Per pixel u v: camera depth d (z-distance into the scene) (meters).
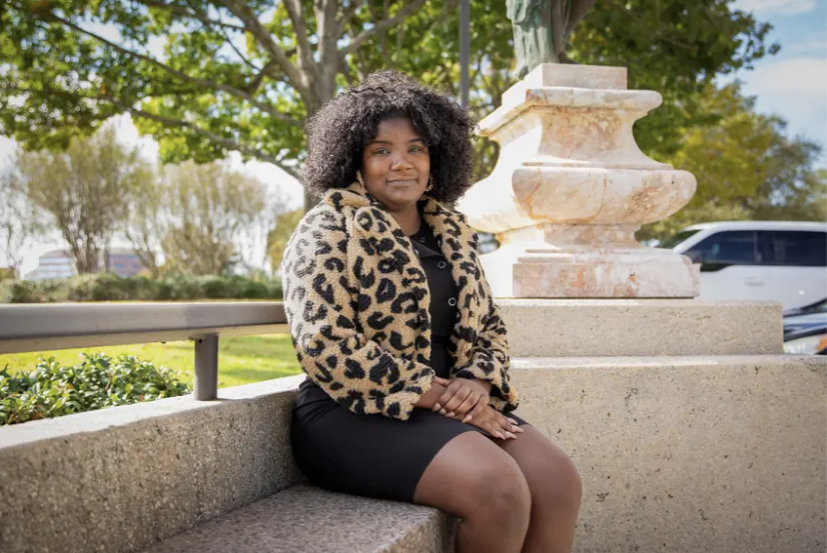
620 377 2.65
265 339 8.62
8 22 11.87
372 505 1.85
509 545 1.73
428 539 1.73
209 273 38.69
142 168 35.50
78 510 1.38
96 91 12.95
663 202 3.15
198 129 13.16
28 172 33.16
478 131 2.59
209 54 13.53
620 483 2.65
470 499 1.72
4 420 2.43
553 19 3.59
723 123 22.28
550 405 2.61
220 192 38.69
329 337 1.84
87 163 33.69
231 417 1.84
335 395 1.87
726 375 2.73
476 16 12.93
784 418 2.78
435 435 1.82
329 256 1.91
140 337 1.59
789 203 34.66
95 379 3.05
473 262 2.19
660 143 14.08
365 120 2.16
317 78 11.48
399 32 13.31
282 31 14.48
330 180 2.22
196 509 1.70
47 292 18.11
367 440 1.87
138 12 12.54
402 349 1.93
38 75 12.64
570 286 3.06
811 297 9.96
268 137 15.09
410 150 2.18
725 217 29.50
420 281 1.96
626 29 12.33
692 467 2.71
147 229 37.12
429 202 2.30
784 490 2.78
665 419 2.68
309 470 2.01
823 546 2.80
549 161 3.14
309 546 1.54
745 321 2.98
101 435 1.44
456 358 2.10
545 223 3.22
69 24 11.70
